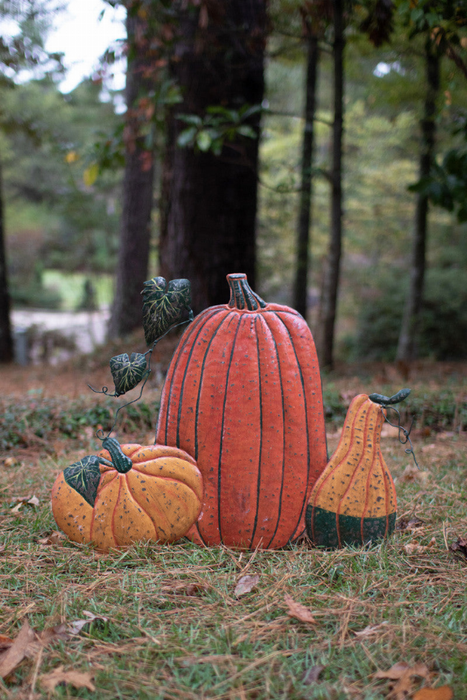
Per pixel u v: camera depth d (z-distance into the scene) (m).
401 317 14.00
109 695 1.82
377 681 1.90
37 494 3.65
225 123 6.42
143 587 2.46
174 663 1.98
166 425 2.95
